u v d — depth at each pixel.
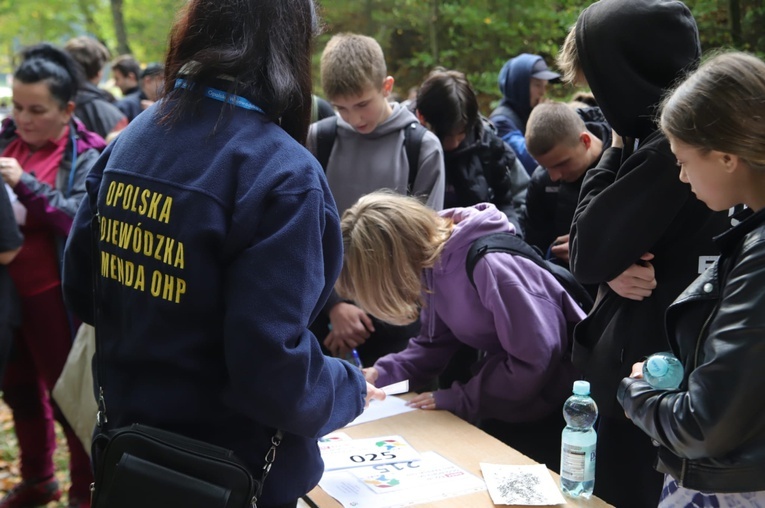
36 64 2.72
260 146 1.15
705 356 1.17
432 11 6.19
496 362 1.99
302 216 1.11
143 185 1.17
